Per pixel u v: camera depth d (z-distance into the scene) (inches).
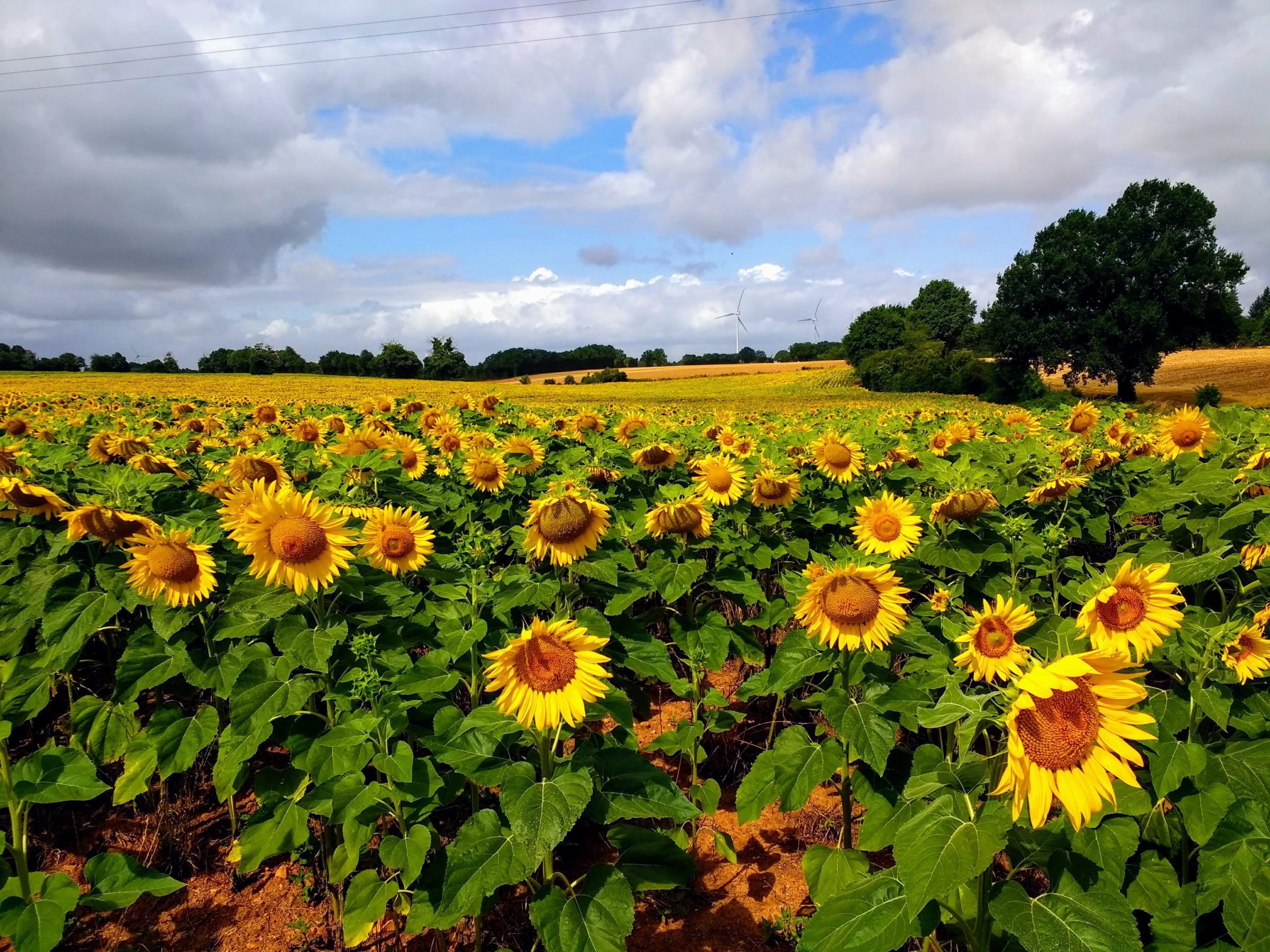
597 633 167.5
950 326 4382.4
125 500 190.9
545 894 126.3
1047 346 2442.2
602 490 279.4
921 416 520.1
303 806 135.3
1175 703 136.1
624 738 165.8
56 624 168.6
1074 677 91.7
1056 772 89.7
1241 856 106.5
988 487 245.0
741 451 343.6
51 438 373.1
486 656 118.3
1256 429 242.1
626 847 142.8
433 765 144.9
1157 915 121.0
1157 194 2450.8
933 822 100.4
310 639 146.9
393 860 133.1
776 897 165.6
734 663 265.7
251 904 163.2
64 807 185.2
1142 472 286.0
